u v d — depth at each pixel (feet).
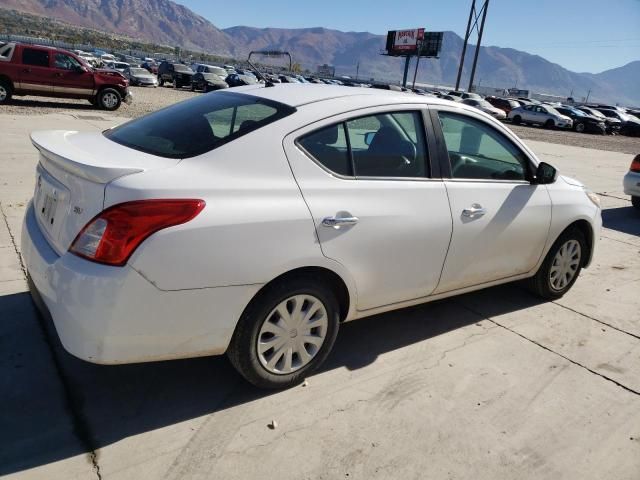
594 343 12.64
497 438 8.95
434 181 10.94
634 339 13.01
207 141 8.81
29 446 7.86
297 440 8.48
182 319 8.00
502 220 12.09
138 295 7.56
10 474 7.30
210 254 7.93
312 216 8.89
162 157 8.60
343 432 8.75
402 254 10.32
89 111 54.08
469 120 11.81
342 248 9.33
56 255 8.25
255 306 8.71
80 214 7.87
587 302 15.14
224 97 10.76
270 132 8.97
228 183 8.29
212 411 9.00
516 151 12.77
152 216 7.52
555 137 86.89
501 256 12.51
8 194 20.07
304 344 9.70
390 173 10.27
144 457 7.85
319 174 9.25
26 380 9.34
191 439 8.30
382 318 13.06
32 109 50.62
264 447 8.26
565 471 8.34
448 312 13.69
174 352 8.22
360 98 10.19
